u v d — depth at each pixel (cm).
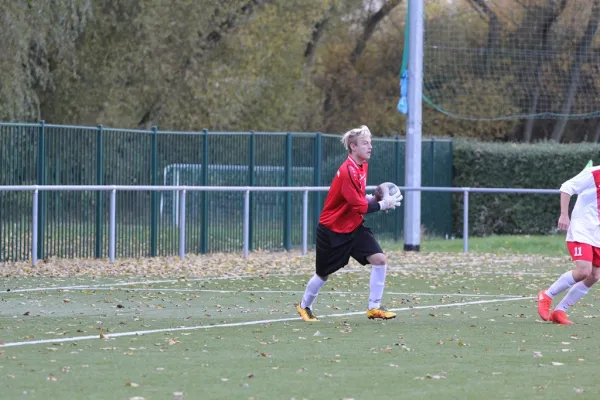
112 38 9244
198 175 6162
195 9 9625
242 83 10100
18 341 2752
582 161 8525
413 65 6612
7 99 7269
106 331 2962
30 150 5366
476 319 3331
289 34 10875
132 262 5512
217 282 4569
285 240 6612
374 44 14638
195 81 9769
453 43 9188
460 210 8406
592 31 8506
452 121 13350
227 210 6291
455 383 2164
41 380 2172
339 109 14400
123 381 2167
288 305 3716
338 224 3222
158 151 5981
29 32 7406
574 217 3238
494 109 10638
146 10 9112
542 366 2384
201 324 3148
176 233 6028
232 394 2036
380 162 7369
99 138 5675
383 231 7400
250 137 6450
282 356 2516
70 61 8850
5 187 5047
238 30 10475
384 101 14362
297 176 6712
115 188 5488
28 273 4844
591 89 8556
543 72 8694
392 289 4341
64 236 5500
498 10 9044
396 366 2373
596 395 2041
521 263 5803
